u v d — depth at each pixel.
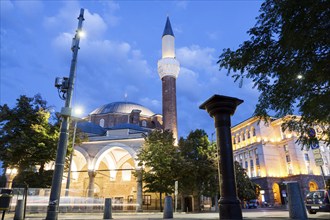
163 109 55.81
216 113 10.47
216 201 35.66
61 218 16.84
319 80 7.38
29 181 29.34
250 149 62.19
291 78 7.86
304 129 9.96
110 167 52.25
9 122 29.08
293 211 10.07
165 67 57.94
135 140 42.19
